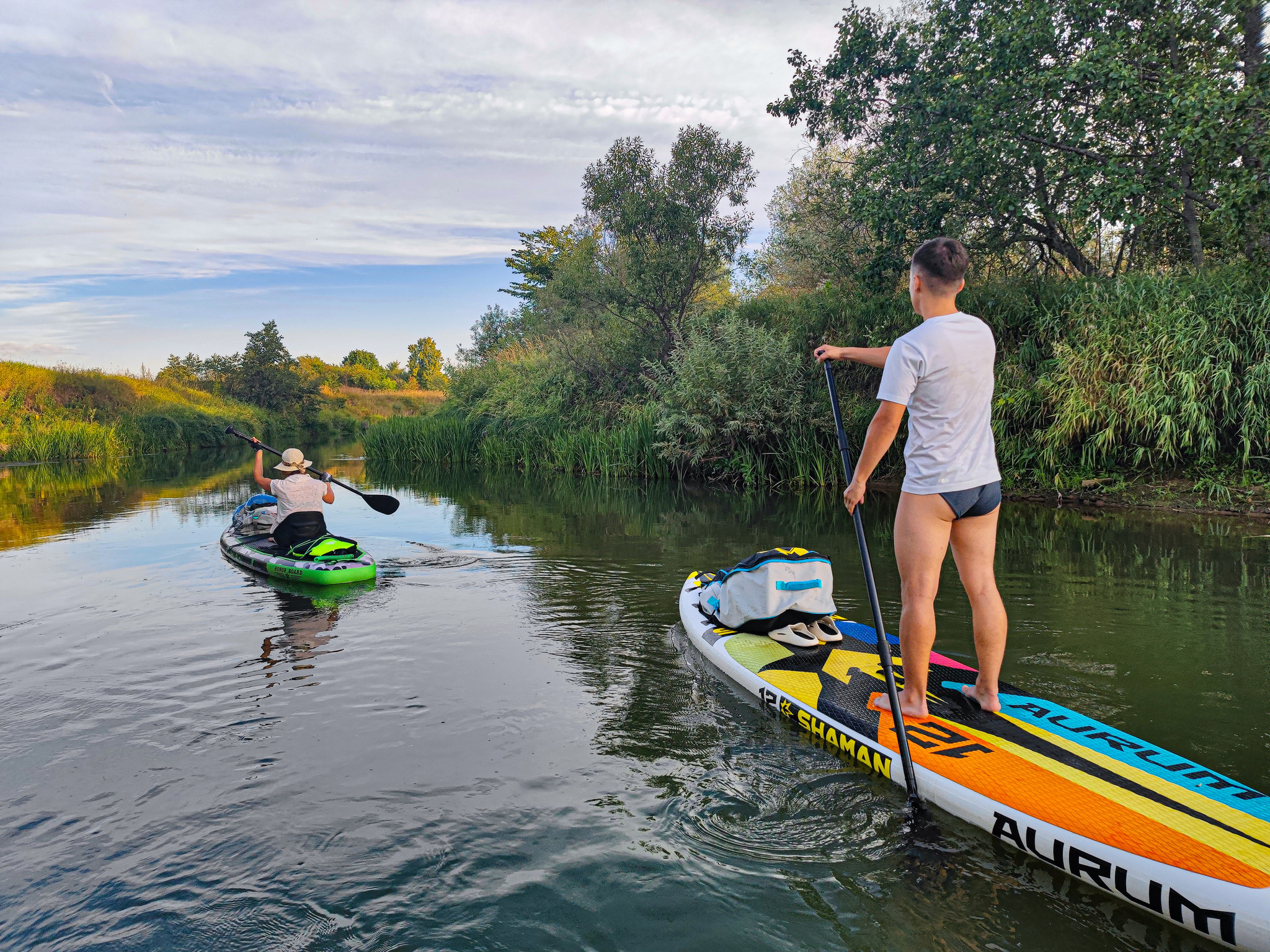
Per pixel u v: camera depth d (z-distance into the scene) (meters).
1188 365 9.34
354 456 23.98
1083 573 5.98
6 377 25.69
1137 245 12.41
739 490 12.78
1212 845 2.23
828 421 12.70
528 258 34.56
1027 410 10.72
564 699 3.72
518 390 20.27
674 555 7.23
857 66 12.90
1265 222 8.65
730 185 16.52
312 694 3.82
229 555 7.38
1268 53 9.43
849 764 3.03
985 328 2.94
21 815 2.71
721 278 19.06
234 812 2.72
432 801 2.78
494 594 5.80
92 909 2.21
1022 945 2.04
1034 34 10.01
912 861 2.41
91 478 16.47
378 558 7.22
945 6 11.90
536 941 2.06
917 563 3.02
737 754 3.12
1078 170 10.03
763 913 2.17
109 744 3.27
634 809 2.72
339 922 2.15
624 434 15.55
